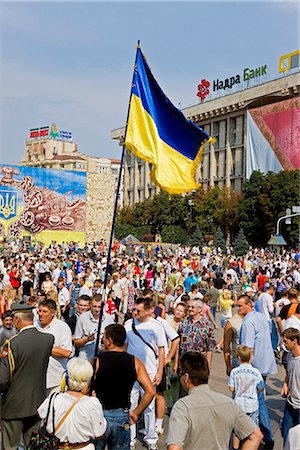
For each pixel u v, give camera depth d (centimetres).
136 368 580
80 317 821
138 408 581
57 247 5069
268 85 8569
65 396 511
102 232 7119
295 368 687
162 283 2588
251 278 3188
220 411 446
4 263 2755
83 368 512
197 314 870
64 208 6225
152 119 844
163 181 839
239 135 9400
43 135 17188
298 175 6962
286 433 697
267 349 806
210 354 863
